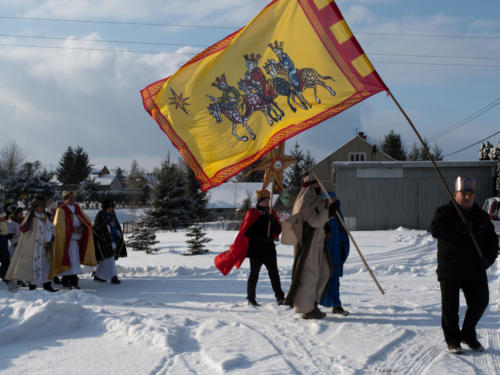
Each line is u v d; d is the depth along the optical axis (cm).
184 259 1316
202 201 4647
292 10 588
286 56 593
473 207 439
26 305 557
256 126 603
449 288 439
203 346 447
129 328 489
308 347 450
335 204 568
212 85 615
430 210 2170
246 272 1044
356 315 596
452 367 394
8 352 432
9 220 1067
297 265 573
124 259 1343
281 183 614
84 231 922
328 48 575
